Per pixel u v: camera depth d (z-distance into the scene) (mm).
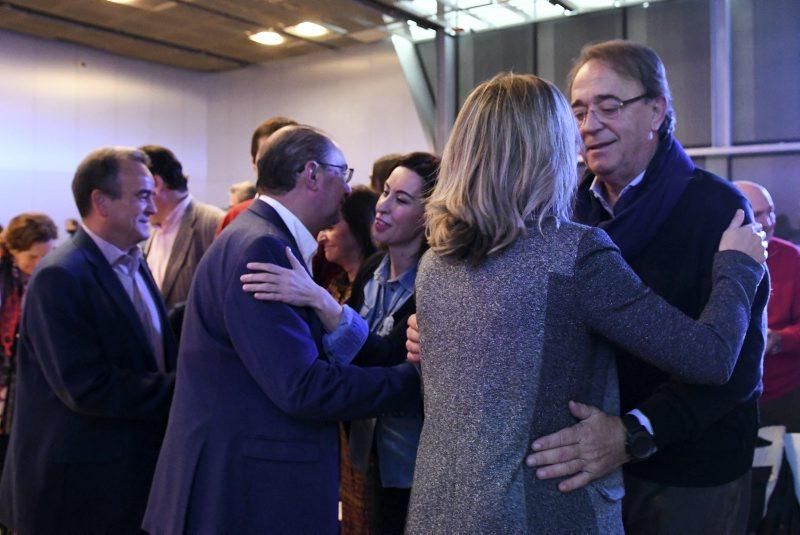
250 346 1471
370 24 7852
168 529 1524
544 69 7547
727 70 6441
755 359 1299
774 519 2410
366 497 1919
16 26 8094
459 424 1140
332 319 1581
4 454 2883
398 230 1901
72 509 1963
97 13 7676
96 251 2064
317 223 1707
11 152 8305
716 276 1235
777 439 2469
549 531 1078
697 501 1395
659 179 1445
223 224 3102
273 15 7645
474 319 1149
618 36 7039
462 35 8039
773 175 6309
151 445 2074
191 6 7383
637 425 1164
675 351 1073
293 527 1501
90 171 2084
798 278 2977
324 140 1705
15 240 3035
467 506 1097
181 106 10141
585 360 1127
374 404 1502
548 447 1092
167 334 2271
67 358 1884
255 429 1509
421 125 8438
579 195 1641
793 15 6176
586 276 1094
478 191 1160
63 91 8781
